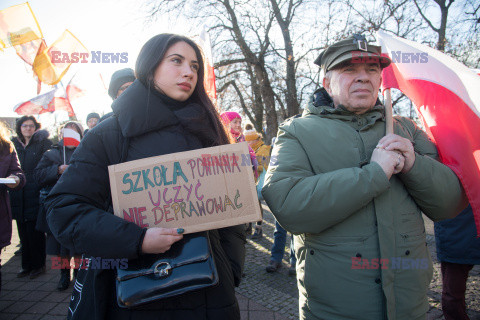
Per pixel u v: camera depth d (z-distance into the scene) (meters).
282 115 15.06
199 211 1.13
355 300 1.23
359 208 1.22
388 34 1.76
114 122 1.19
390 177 1.27
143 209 1.11
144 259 1.05
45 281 3.48
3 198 2.83
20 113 4.16
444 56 1.64
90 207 1.07
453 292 2.14
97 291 1.06
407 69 1.66
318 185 1.23
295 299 2.80
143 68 1.21
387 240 1.23
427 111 1.60
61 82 3.78
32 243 3.58
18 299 3.04
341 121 1.42
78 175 1.10
